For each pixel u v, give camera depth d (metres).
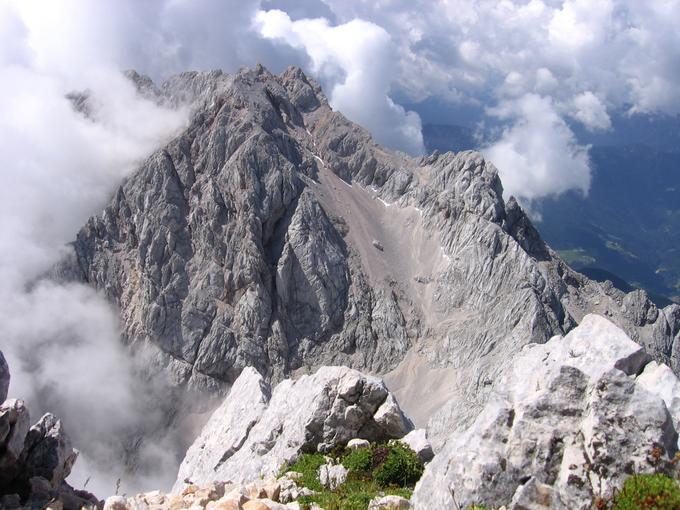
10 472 28.05
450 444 21.48
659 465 17.52
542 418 19.14
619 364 22.72
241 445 37.50
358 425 31.81
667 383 21.78
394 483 27.14
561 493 17.67
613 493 17.31
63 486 30.66
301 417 32.72
